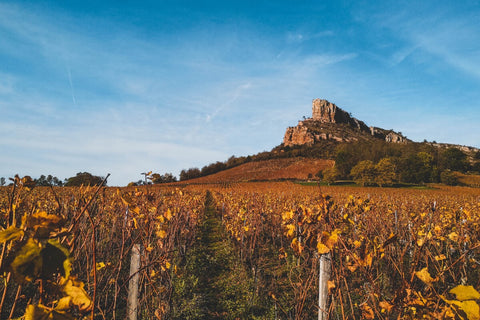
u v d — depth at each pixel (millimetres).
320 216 1606
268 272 4848
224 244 7293
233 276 4926
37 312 550
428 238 1802
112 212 3996
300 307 2277
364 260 1396
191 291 4199
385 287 2498
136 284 2383
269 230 6871
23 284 548
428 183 58281
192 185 51156
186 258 5402
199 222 8656
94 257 843
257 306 3758
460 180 59219
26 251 527
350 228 2840
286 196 11875
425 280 1290
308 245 1388
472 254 2998
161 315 2693
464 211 3018
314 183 57281
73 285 630
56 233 610
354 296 2971
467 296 724
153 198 2014
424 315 1262
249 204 6797
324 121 150750
